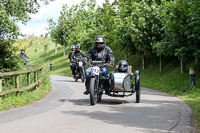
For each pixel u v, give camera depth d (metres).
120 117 6.78
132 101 9.97
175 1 14.98
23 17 12.87
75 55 19.69
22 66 14.23
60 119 6.43
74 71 19.67
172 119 6.62
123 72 9.43
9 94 9.80
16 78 9.84
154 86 16.75
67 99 10.36
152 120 6.46
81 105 8.78
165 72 21.33
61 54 53.00
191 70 13.41
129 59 29.53
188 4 14.05
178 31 15.58
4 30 11.86
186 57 15.69
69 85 16.53
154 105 8.98
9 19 11.33
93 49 9.37
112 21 27.50
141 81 19.91
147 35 20.98
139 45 21.66
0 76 8.56
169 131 5.42
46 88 13.65
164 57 23.97
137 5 21.39
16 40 13.16
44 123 5.97
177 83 16.03
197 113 7.43
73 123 5.98
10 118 6.58
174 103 9.59
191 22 13.77
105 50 9.40
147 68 24.55
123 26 22.70
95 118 6.59
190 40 15.01
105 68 9.16
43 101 9.78
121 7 24.25
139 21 20.77
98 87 9.04
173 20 14.85
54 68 40.06
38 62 16.03
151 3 21.42
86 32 33.38
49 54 58.59
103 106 8.60
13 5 12.54
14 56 13.87
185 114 7.32
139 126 5.81
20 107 8.39
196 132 5.38
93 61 9.26
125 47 24.14
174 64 21.72
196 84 14.48
